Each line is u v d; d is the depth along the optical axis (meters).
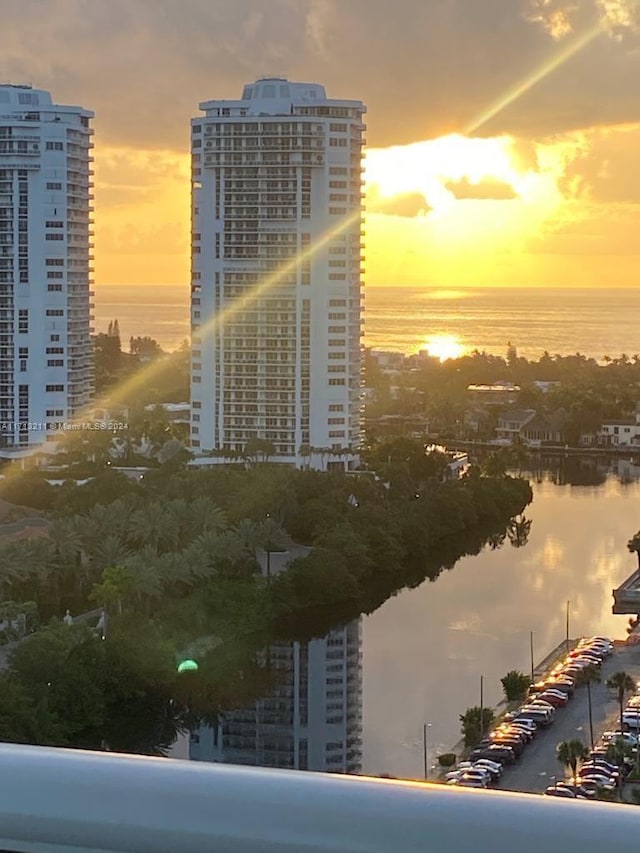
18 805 6.27
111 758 6.52
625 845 5.68
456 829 5.89
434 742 87.94
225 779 6.28
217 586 118.06
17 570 118.12
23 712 83.00
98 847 6.18
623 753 77.62
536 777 79.00
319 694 100.62
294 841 6.00
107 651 93.69
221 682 99.88
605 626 122.06
